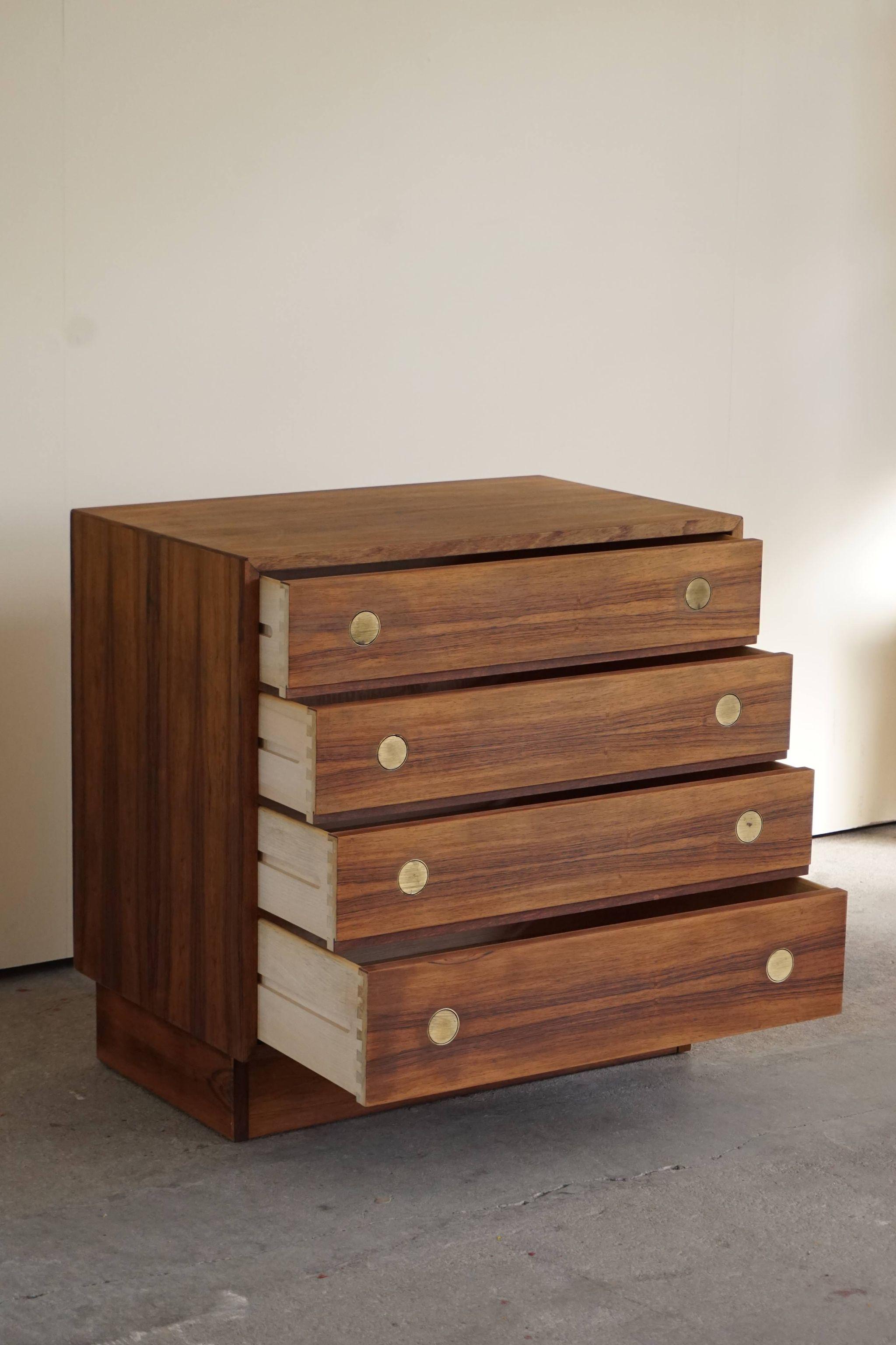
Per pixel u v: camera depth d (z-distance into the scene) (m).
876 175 3.47
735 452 3.41
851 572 3.59
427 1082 2.04
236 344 2.84
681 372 3.32
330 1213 2.04
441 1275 1.90
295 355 2.90
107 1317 1.80
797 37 3.32
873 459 3.58
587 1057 2.16
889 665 3.69
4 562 2.71
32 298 2.65
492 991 2.06
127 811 2.31
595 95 3.12
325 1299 1.85
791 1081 2.45
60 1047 2.54
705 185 3.27
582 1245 1.97
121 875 2.34
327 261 2.90
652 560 2.20
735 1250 1.97
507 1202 2.07
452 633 2.07
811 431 3.49
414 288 3.00
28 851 2.82
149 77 2.69
